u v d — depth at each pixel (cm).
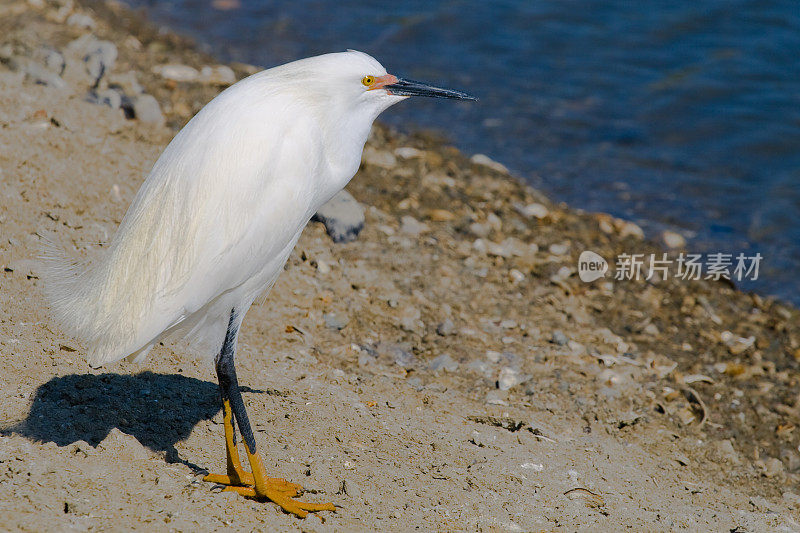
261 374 980
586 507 823
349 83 752
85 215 1145
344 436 883
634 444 1035
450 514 759
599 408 1080
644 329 1303
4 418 771
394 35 2277
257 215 708
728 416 1132
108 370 905
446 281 1297
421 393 1041
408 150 1691
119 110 1490
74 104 1440
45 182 1181
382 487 793
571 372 1145
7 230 1067
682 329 1321
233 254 703
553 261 1427
